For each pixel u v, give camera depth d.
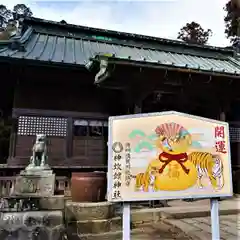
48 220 4.35
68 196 6.25
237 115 10.03
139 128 3.73
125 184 3.52
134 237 4.95
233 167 9.39
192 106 9.66
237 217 6.25
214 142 4.10
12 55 7.16
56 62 7.35
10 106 9.70
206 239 4.62
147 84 7.29
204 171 3.93
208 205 7.15
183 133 3.93
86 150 8.17
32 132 7.80
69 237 4.95
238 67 11.58
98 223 5.22
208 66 10.83
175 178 3.74
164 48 12.49
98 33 11.83
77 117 8.30
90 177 5.60
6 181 5.82
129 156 3.61
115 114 8.66
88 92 8.56
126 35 12.09
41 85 8.16
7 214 4.30
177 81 7.45
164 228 5.57
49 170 6.01
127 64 6.30
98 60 6.51
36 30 10.93
